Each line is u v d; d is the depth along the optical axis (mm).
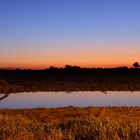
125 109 25172
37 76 57625
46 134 12461
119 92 43219
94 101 33625
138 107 26234
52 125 14266
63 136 12164
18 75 58000
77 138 12258
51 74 60938
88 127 12828
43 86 47500
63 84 49438
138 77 55531
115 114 22000
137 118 19531
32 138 12016
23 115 22797
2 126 13102
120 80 53094
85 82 51469
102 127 12602
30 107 29031
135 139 11812
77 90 45156
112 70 62375
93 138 12008
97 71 61906
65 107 26750
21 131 12586
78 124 13648
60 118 21703
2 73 58719
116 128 12781
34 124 14453
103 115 20922
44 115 23109
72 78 55844
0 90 43281
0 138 11859
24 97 37188
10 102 32562
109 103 31984
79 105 30625
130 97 37156
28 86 47281
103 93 42000
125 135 12055
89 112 24078
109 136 12023
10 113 23922
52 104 31406
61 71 62500
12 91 43125
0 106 29625
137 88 46781
